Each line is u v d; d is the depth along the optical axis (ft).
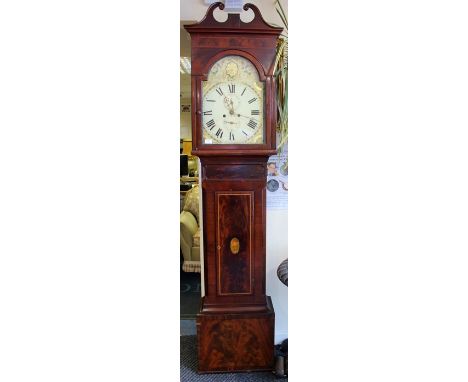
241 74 4.99
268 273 6.29
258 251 5.41
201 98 4.96
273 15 5.70
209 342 5.38
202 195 5.50
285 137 5.88
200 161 5.23
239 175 5.27
